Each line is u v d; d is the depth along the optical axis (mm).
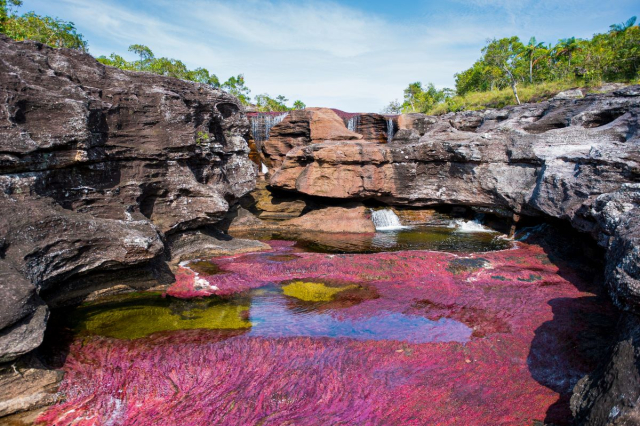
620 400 6312
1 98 11672
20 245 10773
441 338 11758
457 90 74000
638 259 7891
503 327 12406
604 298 14141
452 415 8453
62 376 9398
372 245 22844
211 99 22078
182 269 17016
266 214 29516
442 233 26062
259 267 17547
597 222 14078
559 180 18562
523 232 23766
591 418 6809
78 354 10422
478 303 14273
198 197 19031
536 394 9125
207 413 8445
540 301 14305
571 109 25188
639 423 5785
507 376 9852
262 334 11820
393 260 18312
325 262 18141
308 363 10320
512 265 18125
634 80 38281
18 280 9188
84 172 14547
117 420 8250
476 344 11336
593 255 16531
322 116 33906
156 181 17500
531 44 56250
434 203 27625
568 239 19500
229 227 26312
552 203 18797
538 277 16547
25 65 13461
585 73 44281
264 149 37406
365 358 10586
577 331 11789
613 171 15672
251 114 39562
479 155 24516
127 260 13484
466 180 25688
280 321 12859
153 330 11984
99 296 13969
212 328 12227
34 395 8594
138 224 14562
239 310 13719
